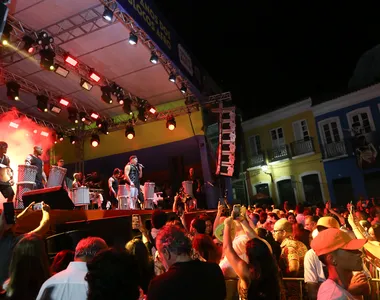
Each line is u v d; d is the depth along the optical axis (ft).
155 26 33.71
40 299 6.95
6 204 9.53
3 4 11.32
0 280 9.07
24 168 23.81
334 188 64.18
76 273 7.23
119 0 26.99
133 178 32.01
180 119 48.85
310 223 17.60
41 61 30.27
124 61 37.17
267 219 23.53
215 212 28.55
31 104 43.88
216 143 50.47
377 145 58.85
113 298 5.19
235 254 8.86
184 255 6.98
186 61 42.37
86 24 30.96
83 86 37.73
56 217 17.89
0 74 35.53
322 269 10.18
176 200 29.48
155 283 6.35
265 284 7.38
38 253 7.95
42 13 28.78
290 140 70.74
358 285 7.77
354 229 11.19
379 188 58.80
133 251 10.18
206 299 6.23
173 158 49.11
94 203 34.27
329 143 65.05
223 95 47.34
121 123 50.96
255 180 75.15
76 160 51.72
